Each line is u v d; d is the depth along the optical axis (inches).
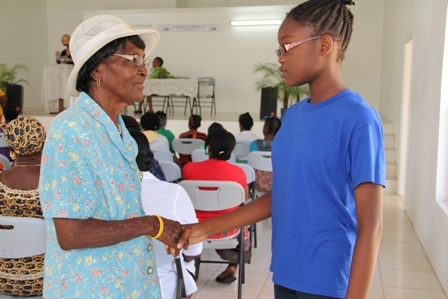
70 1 475.8
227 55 427.5
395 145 271.3
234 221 57.4
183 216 78.5
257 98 427.5
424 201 160.2
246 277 131.7
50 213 43.4
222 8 418.0
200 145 182.7
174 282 80.7
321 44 46.8
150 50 54.3
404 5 254.5
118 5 463.2
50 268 46.4
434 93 147.0
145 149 87.7
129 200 47.6
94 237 43.5
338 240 46.5
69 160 43.1
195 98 399.9
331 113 46.3
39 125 71.0
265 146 178.4
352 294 42.6
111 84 47.9
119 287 46.2
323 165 46.1
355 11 409.4
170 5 451.2
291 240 47.9
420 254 154.7
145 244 49.2
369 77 413.1
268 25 417.1
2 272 69.8
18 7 448.5
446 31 134.9
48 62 487.8
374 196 43.9
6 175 70.3
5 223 67.2
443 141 137.8
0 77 386.0
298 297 48.1
